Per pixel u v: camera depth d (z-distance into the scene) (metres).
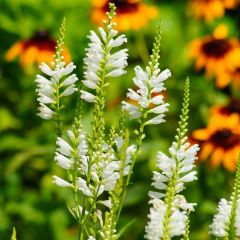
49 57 9.02
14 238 3.17
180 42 10.49
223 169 8.52
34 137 9.38
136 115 3.70
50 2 10.31
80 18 10.15
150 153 8.66
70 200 8.88
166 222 3.10
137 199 8.65
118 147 3.62
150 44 10.33
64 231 8.85
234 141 8.09
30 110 9.70
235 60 9.24
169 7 10.81
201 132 8.22
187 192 8.48
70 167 3.61
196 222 8.40
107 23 3.61
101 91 3.57
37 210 9.02
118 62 3.62
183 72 10.02
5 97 9.82
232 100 8.62
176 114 9.32
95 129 3.53
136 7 9.33
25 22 10.33
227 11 11.35
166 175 3.54
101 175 3.53
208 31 10.86
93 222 3.59
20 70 9.86
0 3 10.31
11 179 9.30
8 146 9.30
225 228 3.50
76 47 9.66
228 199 8.45
